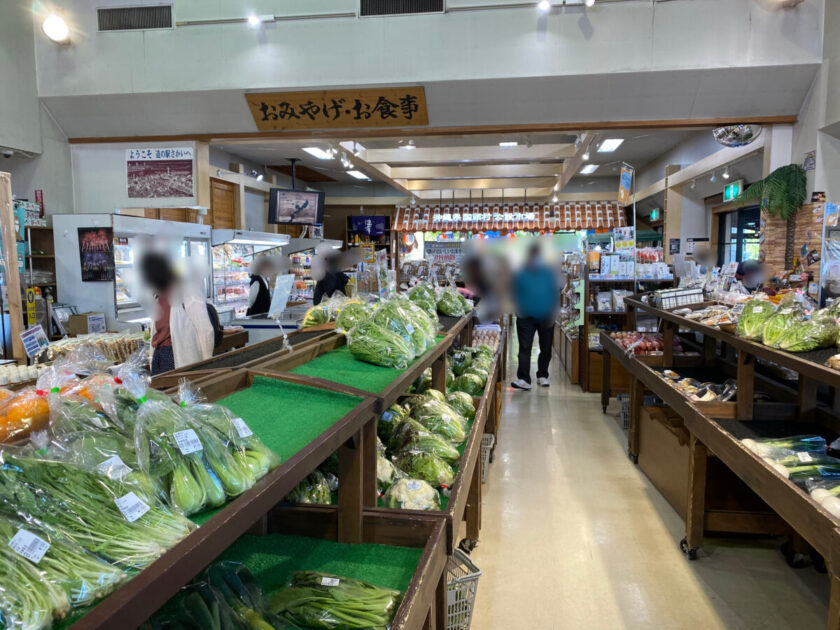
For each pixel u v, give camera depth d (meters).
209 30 5.85
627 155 11.06
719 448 2.37
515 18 5.50
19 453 0.90
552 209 11.56
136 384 1.09
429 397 2.66
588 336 6.21
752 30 5.26
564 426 4.92
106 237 5.29
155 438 0.96
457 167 9.98
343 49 5.74
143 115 6.28
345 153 7.58
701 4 5.29
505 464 4.00
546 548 2.82
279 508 1.56
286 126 6.28
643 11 5.36
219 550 0.82
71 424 0.99
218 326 3.72
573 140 8.26
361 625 1.18
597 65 5.46
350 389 1.56
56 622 0.69
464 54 5.60
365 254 11.42
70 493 0.81
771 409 2.77
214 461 0.97
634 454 4.00
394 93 5.84
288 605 1.22
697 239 9.46
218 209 9.46
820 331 2.34
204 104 6.09
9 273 4.27
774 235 5.72
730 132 5.81
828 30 5.12
